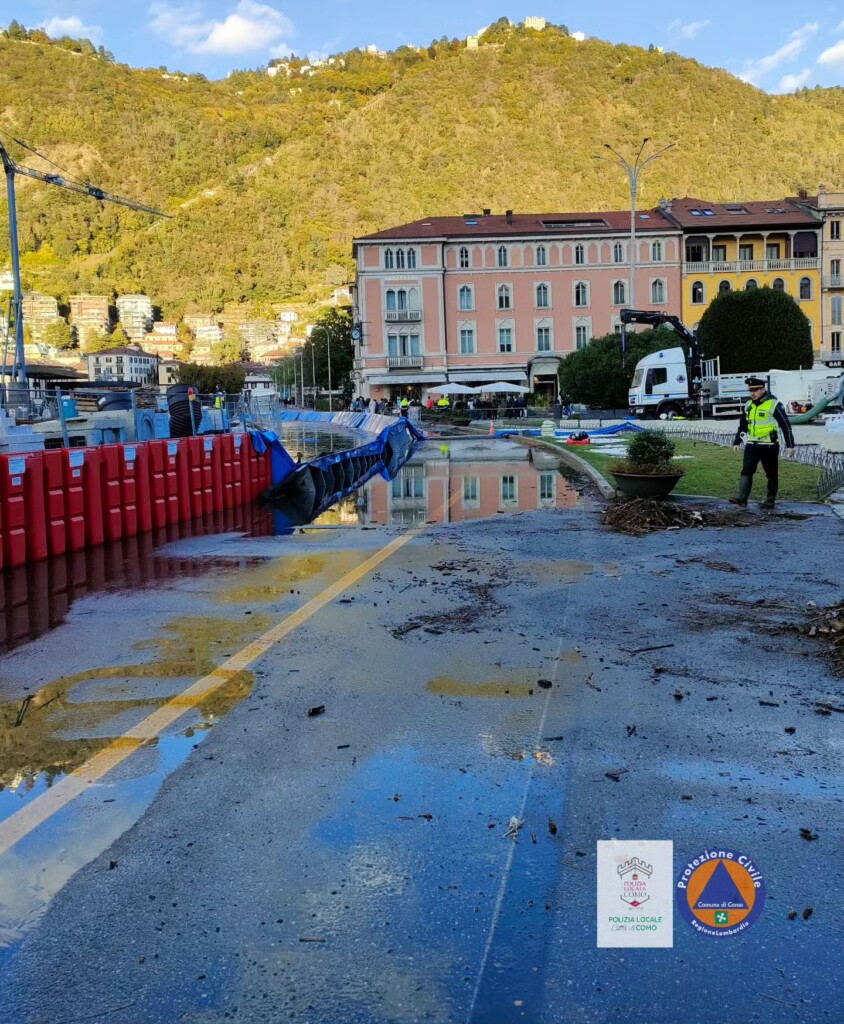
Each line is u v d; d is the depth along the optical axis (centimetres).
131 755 426
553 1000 253
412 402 6594
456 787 383
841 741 427
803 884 306
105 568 974
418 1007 251
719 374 4141
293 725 460
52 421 1673
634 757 411
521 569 864
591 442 2683
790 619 648
